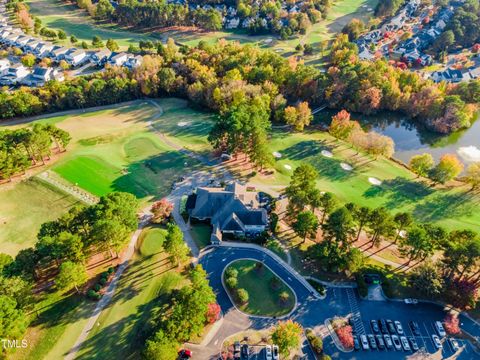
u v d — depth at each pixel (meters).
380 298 79.38
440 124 147.88
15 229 95.50
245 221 92.94
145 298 77.06
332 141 138.38
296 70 167.75
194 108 159.88
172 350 63.00
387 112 162.00
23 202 103.69
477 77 181.62
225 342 69.94
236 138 116.81
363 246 93.12
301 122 141.38
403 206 108.12
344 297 79.44
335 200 92.38
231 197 95.88
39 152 114.00
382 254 90.88
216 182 112.50
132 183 112.25
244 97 148.38
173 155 125.31
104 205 85.88
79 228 86.00
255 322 73.81
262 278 82.38
